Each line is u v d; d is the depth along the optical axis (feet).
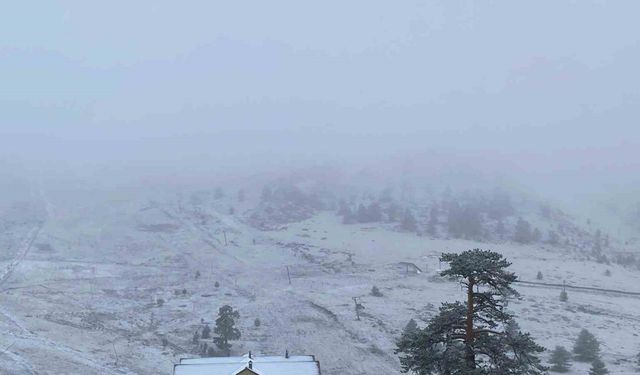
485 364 63.16
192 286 367.25
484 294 62.75
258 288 362.74
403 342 64.49
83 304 312.91
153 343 253.65
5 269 386.73
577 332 283.18
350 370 230.07
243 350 250.37
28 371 193.57
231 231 525.75
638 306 346.95
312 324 288.92
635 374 220.84
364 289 355.97
